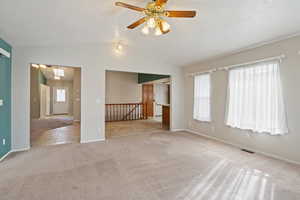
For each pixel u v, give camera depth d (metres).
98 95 4.21
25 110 3.47
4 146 3.02
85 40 3.75
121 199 1.80
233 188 2.01
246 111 3.48
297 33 2.69
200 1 2.18
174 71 5.34
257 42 3.16
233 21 2.60
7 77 3.14
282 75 2.92
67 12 2.44
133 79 8.86
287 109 2.86
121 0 2.24
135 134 4.90
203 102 4.68
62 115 10.05
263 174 2.37
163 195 1.87
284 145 2.91
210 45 3.61
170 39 3.62
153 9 1.99
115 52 4.39
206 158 2.99
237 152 3.32
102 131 4.25
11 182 2.12
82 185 2.07
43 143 3.93
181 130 5.47
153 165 2.68
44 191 1.93
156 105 9.68
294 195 1.86
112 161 2.85
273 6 2.11
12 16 2.33
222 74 4.13
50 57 3.70
